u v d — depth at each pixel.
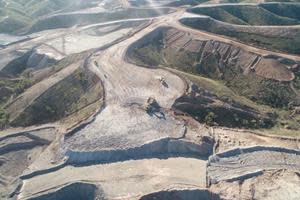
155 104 84.50
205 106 85.25
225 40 113.06
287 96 95.50
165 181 67.31
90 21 150.00
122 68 100.12
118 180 68.12
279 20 145.12
